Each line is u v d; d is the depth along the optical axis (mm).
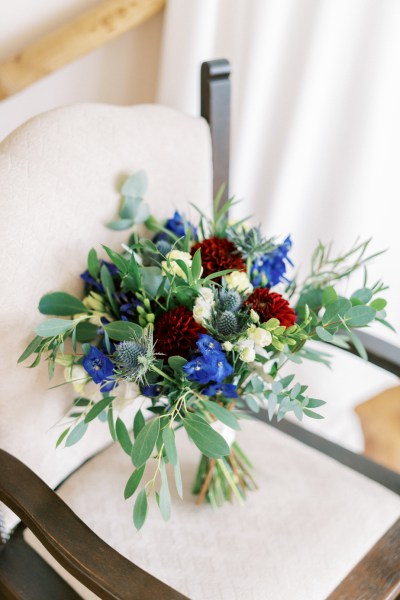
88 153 946
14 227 868
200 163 1090
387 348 1080
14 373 897
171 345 786
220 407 782
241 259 885
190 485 1062
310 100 1347
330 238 1481
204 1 1275
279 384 797
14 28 1265
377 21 1243
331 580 942
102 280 857
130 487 735
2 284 861
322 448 1179
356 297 870
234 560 947
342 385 1641
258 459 1123
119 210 978
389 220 1436
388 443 1776
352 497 1065
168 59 1350
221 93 1107
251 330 780
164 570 928
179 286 791
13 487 819
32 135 902
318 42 1285
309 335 862
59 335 812
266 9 1270
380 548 988
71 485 1048
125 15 1286
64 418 996
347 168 1398
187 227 944
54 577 933
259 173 1479
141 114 1022
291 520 1016
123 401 812
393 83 1295
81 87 1410
